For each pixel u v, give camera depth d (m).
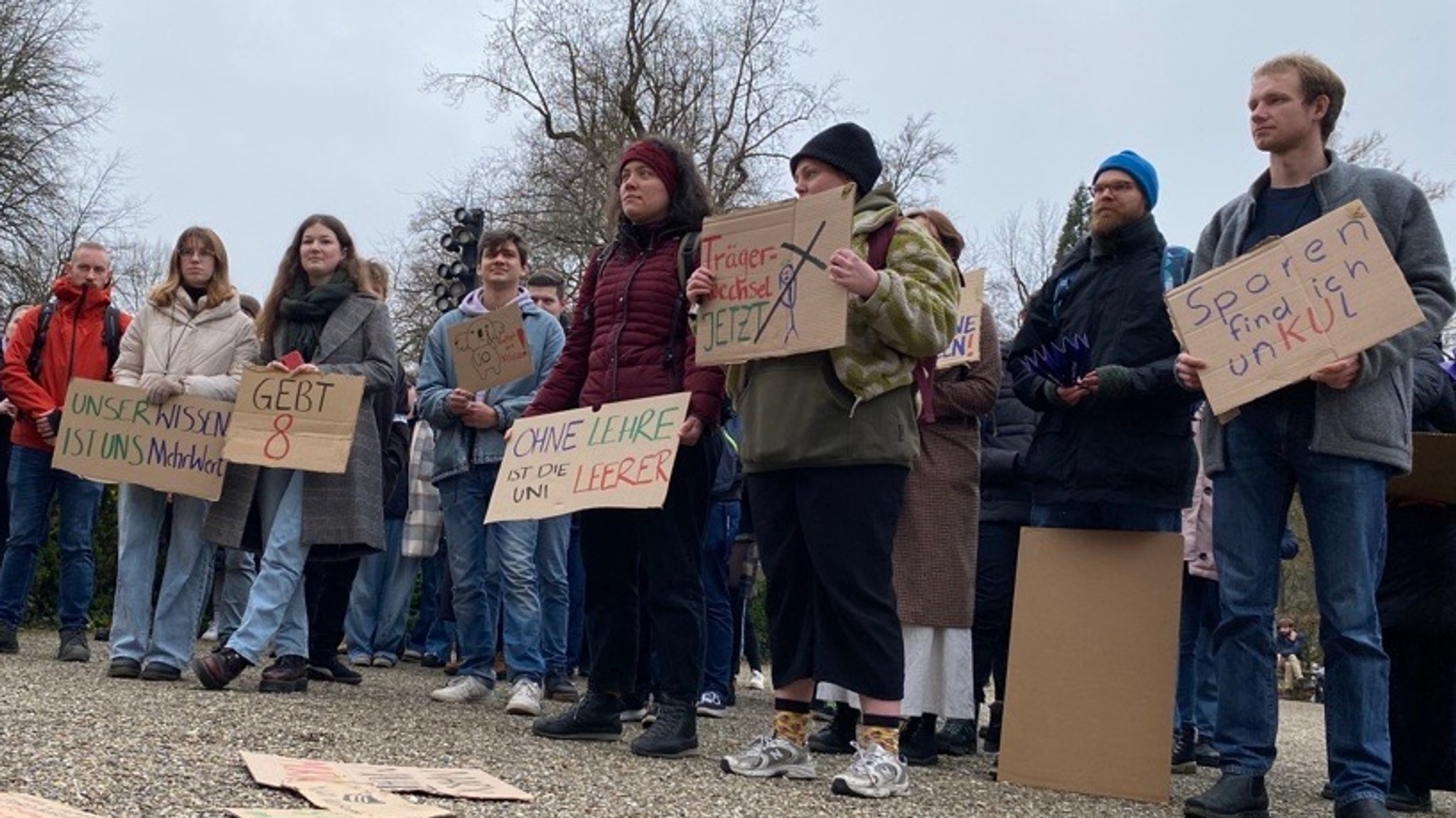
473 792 3.40
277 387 5.74
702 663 4.60
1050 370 4.65
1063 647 4.74
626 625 4.81
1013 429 6.01
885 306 3.83
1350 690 3.99
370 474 5.82
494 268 6.32
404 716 5.05
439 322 6.39
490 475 6.12
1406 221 4.11
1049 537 4.85
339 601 6.69
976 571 5.84
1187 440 4.75
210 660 5.49
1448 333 17.22
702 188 4.80
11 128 24.92
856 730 5.43
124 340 6.18
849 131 4.18
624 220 4.83
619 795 3.57
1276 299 4.03
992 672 6.80
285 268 6.08
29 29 25.09
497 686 7.50
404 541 8.37
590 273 4.98
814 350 3.92
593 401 4.69
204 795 3.12
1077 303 4.94
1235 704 4.18
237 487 5.83
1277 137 4.23
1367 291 3.91
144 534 5.94
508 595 5.82
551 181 25.72
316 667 6.66
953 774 4.95
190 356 6.00
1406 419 4.08
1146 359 4.71
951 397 5.26
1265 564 4.17
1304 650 22.33
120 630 5.88
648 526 4.56
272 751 3.86
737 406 4.28
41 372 6.96
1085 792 4.60
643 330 4.64
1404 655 5.08
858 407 3.95
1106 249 4.91
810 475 3.99
